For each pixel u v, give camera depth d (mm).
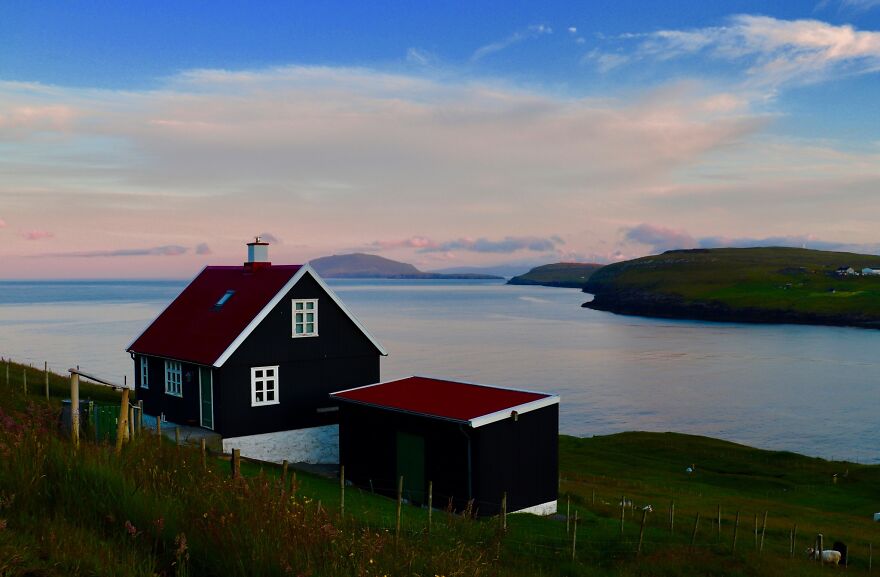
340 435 31422
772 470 56219
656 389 106000
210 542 9164
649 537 24984
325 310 35219
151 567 8320
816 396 102000
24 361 102312
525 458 27328
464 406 27953
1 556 7586
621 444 65250
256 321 32344
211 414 32125
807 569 23656
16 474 9938
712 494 45688
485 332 192500
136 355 37938
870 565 27719
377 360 37250
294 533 9844
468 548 14898
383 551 11062
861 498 47781
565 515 27922
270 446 32969
